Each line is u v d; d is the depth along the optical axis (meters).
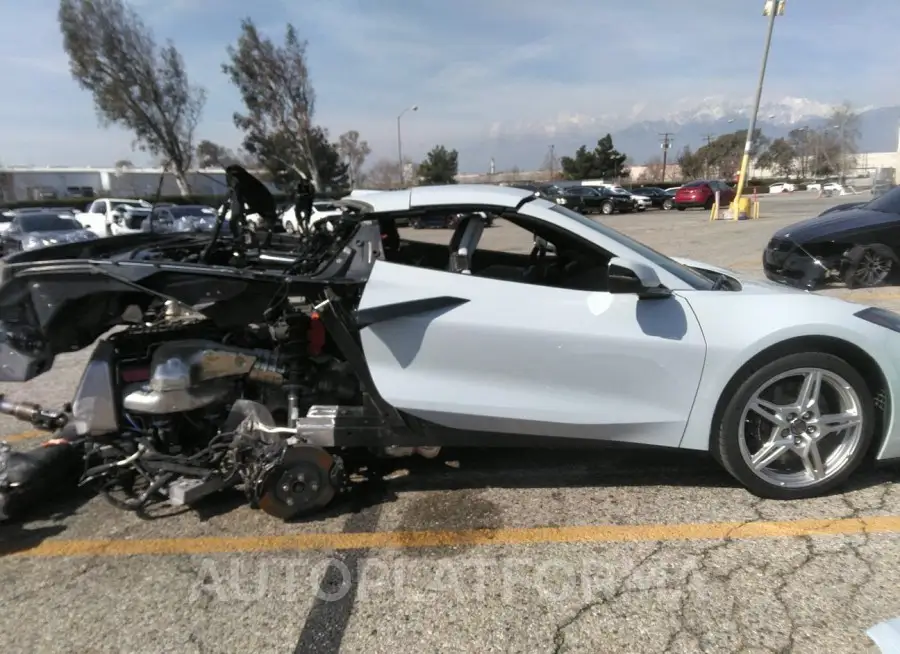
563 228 3.35
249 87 44.69
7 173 55.03
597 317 3.14
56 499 3.57
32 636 2.47
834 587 2.55
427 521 3.21
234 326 3.42
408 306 3.13
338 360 3.60
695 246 14.16
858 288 8.39
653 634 2.35
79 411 3.29
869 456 3.40
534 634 2.38
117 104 39.97
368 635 2.41
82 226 18.89
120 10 39.44
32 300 3.10
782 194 54.62
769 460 3.17
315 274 3.33
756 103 22.02
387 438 3.33
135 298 3.34
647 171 96.25
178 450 3.45
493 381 3.19
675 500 3.30
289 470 3.16
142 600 2.67
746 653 2.23
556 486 3.51
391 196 3.45
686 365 3.09
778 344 3.05
